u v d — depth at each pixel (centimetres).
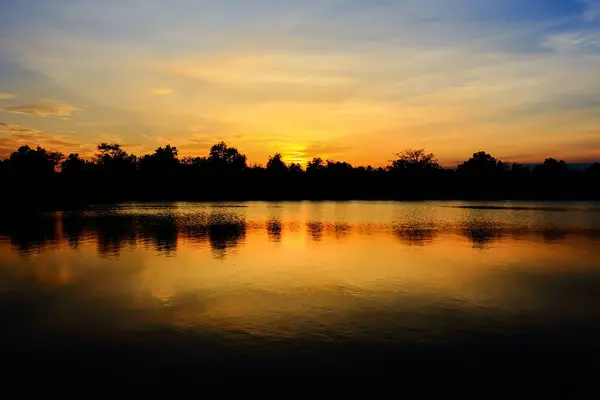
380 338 1082
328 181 13888
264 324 1187
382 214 5894
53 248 2630
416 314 1274
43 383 864
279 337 1088
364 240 3006
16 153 10469
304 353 991
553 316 1261
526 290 1558
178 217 5328
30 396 816
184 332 1130
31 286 1639
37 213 6241
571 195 12312
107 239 3072
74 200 10038
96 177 12262
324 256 2295
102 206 8400
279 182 13788
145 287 1608
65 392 829
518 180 12875
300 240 3006
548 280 1714
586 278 1748
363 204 9456
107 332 1137
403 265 2031
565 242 2895
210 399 797
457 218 5084
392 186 13800
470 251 2484
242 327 1164
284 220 4825
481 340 1073
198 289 1571
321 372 898
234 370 908
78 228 3903
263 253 2408
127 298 1462
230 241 2952
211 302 1402
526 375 888
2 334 1132
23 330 1159
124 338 1093
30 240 3025
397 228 3875
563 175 12638
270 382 856
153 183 12962
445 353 994
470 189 13150
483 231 3606
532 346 1036
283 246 2698
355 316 1254
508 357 973
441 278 1747
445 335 1106
